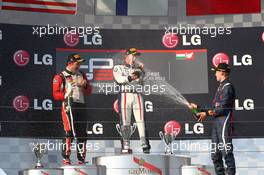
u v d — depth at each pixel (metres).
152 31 34.44
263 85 33.94
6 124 32.69
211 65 34.19
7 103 32.94
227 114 31.03
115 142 33.09
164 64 34.09
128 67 33.75
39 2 34.25
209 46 34.31
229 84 31.50
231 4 34.75
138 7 34.81
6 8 33.88
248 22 34.53
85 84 32.75
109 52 34.06
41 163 29.78
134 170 28.14
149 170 28.20
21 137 32.62
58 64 33.78
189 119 33.44
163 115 33.53
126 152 29.70
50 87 33.38
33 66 33.53
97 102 33.34
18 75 33.34
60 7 34.47
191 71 34.06
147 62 34.06
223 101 31.14
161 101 33.66
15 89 33.12
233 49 34.25
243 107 33.75
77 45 34.09
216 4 34.78
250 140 33.44
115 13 34.69
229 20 34.62
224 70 31.88
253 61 34.19
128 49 34.06
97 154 32.81
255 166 33.12
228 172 30.53
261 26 34.47
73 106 32.25
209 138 33.16
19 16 33.94
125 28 34.50
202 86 33.94
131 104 33.03
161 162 28.41
